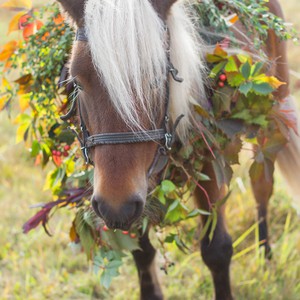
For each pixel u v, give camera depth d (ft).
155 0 9.02
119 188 8.44
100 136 8.61
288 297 12.98
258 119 10.14
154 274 12.59
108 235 10.54
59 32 10.62
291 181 14.25
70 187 11.26
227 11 10.71
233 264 14.05
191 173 10.25
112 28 8.41
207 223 10.61
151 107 8.80
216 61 9.98
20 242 16.19
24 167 20.49
